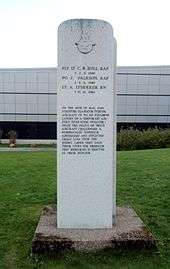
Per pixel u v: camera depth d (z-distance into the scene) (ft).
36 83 51.16
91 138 7.26
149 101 49.80
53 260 6.48
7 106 51.31
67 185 7.36
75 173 7.34
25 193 11.19
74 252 6.59
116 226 7.39
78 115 7.19
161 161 16.46
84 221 7.38
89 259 6.47
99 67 7.09
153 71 49.37
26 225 8.25
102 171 7.34
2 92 51.26
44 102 51.19
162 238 7.44
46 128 51.65
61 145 7.29
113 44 7.09
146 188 11.53
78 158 7.31
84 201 7.37
